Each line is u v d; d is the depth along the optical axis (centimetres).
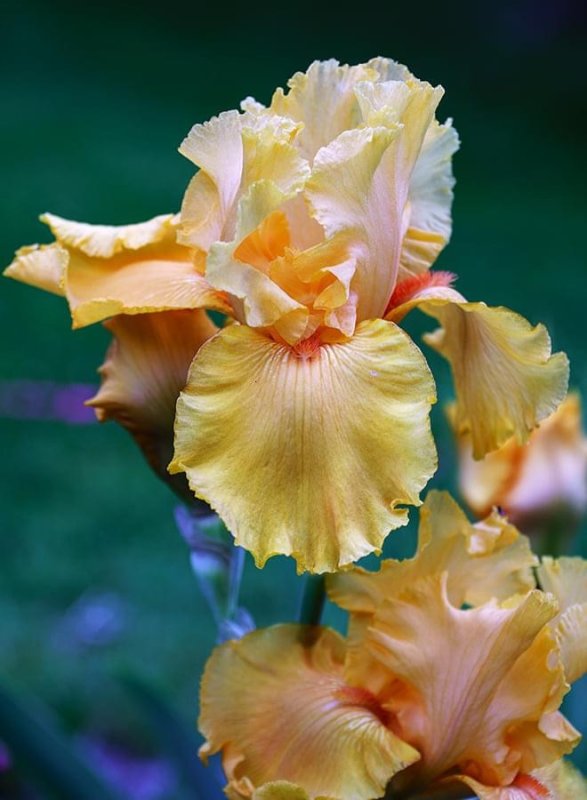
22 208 215
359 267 49
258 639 53
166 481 56
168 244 53
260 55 347
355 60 348
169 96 303
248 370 47
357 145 48
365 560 64
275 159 48
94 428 149
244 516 46
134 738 98
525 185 265
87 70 317
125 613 114
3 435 145
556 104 321
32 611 113
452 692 51
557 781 52
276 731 52
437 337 54
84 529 127
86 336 168
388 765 50
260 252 49
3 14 348
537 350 50
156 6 371
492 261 213
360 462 46
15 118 271
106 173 238
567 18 362
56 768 64
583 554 92
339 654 54
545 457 64
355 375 47
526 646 50
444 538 52
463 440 64
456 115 312
